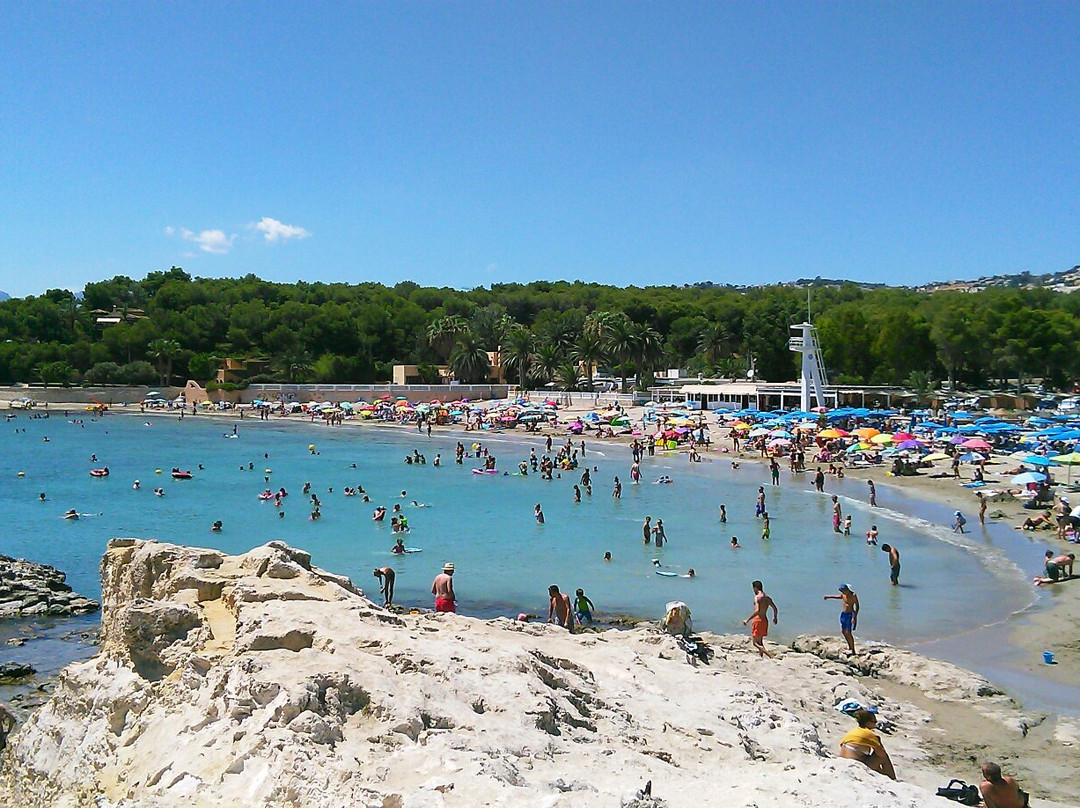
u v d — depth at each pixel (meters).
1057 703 21.59
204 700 13.22
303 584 18.31
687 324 162.88
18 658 26.97
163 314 165.38
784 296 181.25
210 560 18.73
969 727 19.67
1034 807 15.26
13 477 71.94
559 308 185.50
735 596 33.81
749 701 17.75
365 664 13.88
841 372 132.25
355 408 134.00
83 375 157.25
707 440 90.19
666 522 50.50
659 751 13.87
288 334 162.38
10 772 16.30
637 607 32.50
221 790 11.22
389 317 168.38
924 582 35.34
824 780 12.13
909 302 166.62
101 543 45.66
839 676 22.39
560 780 11.38
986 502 52.78
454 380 154.50
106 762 13.59
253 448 95.81
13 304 176.50
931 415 100.38
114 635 16.78
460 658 15.37
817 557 40.62
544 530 48.28
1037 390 128.75
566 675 16.62
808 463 75.69
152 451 92.50
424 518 52.47
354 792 10.30
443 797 10.19
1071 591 32.81
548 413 114.69
